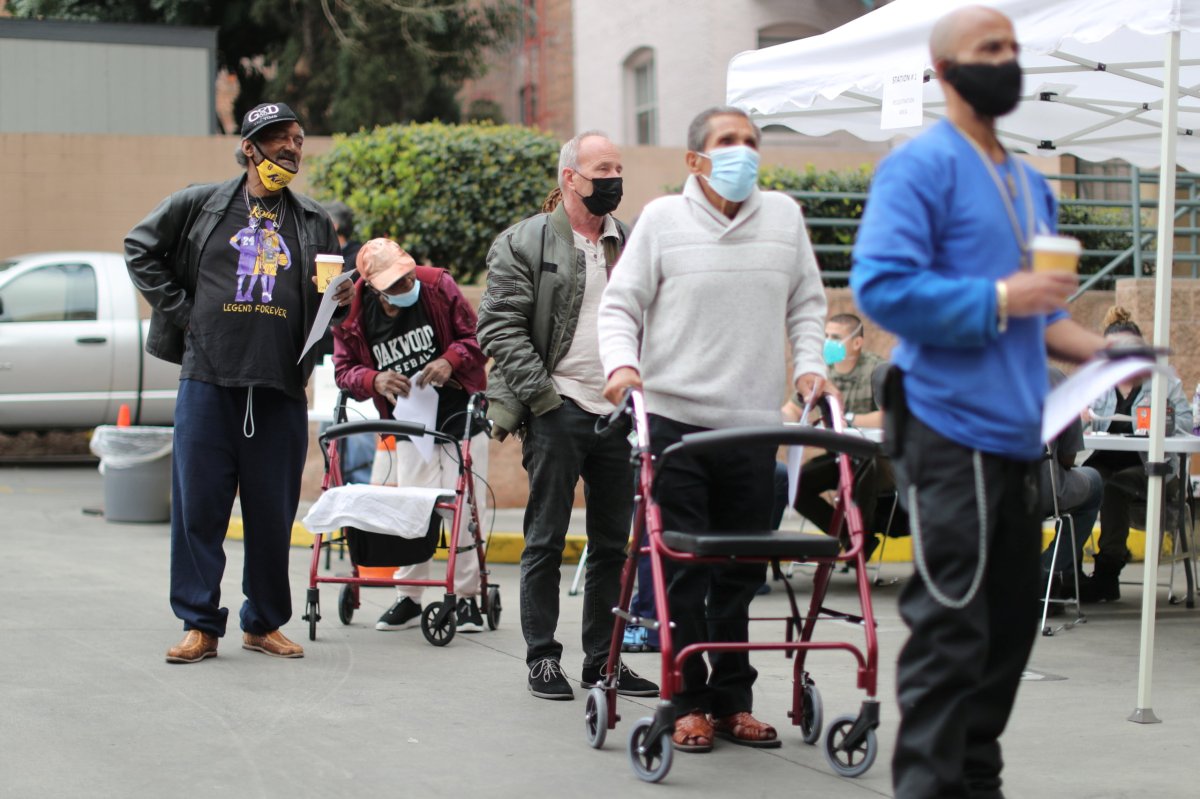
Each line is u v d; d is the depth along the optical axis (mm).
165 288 6297
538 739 5090
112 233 17406
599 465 5828
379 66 21641
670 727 4441
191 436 6301
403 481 7555
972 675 3492
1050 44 5828
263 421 6434
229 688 5840
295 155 6316
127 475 11453
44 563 9250
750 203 4848
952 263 3475
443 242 13039
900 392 3600
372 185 13117
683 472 4824
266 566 6508
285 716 5391
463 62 23203
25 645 6609
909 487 3561
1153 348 3385
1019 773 4727
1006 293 3297
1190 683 6309
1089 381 3387
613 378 4652
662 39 20578
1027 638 3688
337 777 4574
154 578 8734
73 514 11984
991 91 3438
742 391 4824
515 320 5746
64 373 14641
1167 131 5430
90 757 4766
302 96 22750
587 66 22641
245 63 23766
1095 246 13789
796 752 4934
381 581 6969
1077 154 9336
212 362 6270
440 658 6621
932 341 3398
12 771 4578
